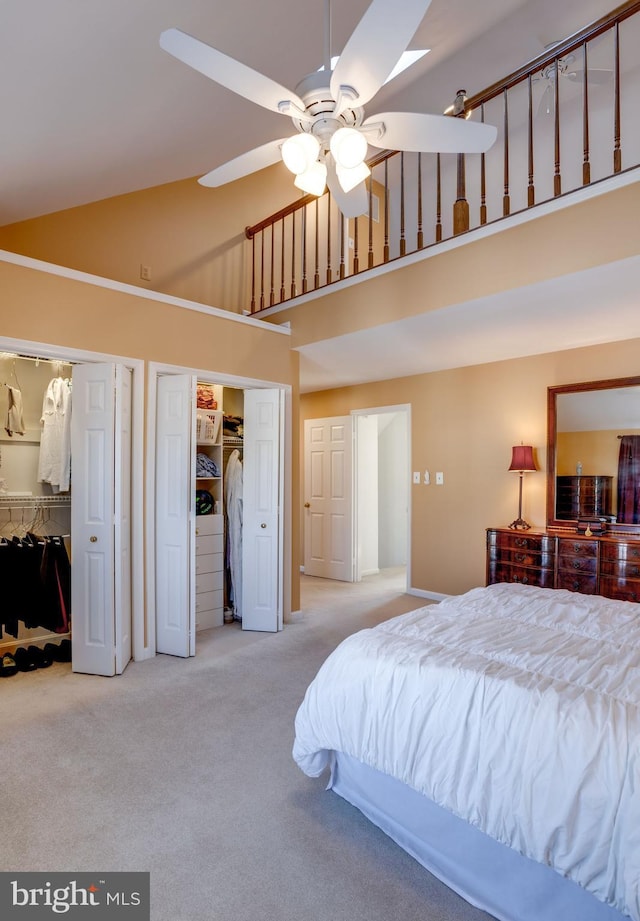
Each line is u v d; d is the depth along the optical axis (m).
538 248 2.90
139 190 4.33
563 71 3.71
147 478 3.61
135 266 4.36
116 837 1.82
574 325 3.68
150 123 2.73
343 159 1.79
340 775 2.05
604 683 1.56
